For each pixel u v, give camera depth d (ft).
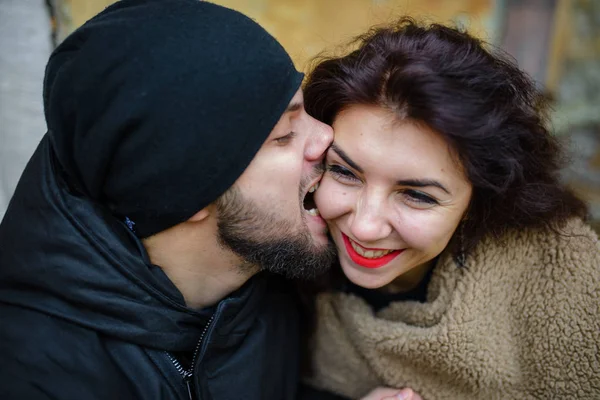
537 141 3.02
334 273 3.43
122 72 2.53
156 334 2.76
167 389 2.77
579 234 3.08
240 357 3.03
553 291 3.05
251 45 2.66
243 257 2.96
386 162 2.68
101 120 2.57
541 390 3.16
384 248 2.94
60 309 2.70
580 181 6.40
